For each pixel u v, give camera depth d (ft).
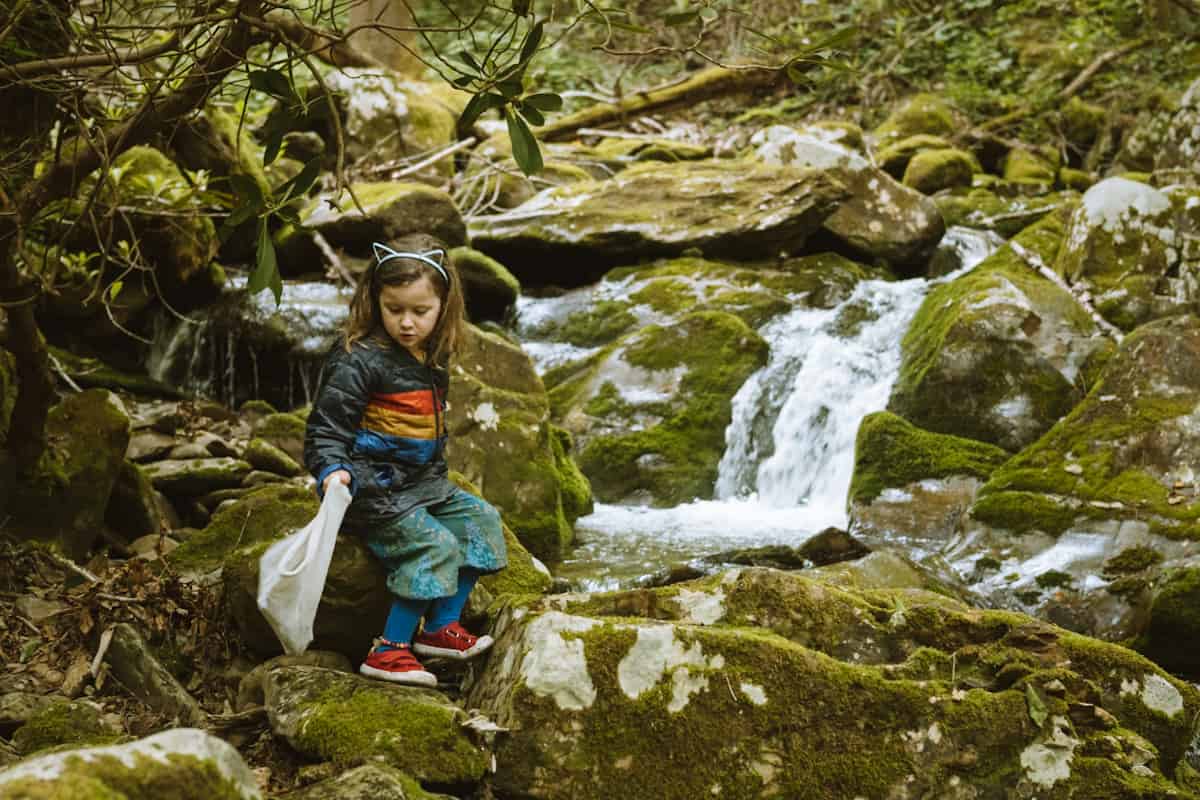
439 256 10.41
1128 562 15.42
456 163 31.14
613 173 32.27
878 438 18.94
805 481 21.20
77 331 21.09
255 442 17.34
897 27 40.91
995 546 16.33
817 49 10.00
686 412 21.43
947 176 32.55
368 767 8.88
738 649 9.66
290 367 21.44
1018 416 19.47
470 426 16.88
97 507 13.94
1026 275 23.13
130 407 19.58
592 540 17.97
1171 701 10.41
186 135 20.75
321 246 22.98
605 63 41.11
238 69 10.71
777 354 22.66
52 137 14.24
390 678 10.23
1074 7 42.14
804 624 10.67
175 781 6.80
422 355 10.50
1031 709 9.79
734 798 9.42
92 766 6.59
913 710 9.70
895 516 18.16
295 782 9.34
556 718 9.37
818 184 26.50
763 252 26.32
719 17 10.91
